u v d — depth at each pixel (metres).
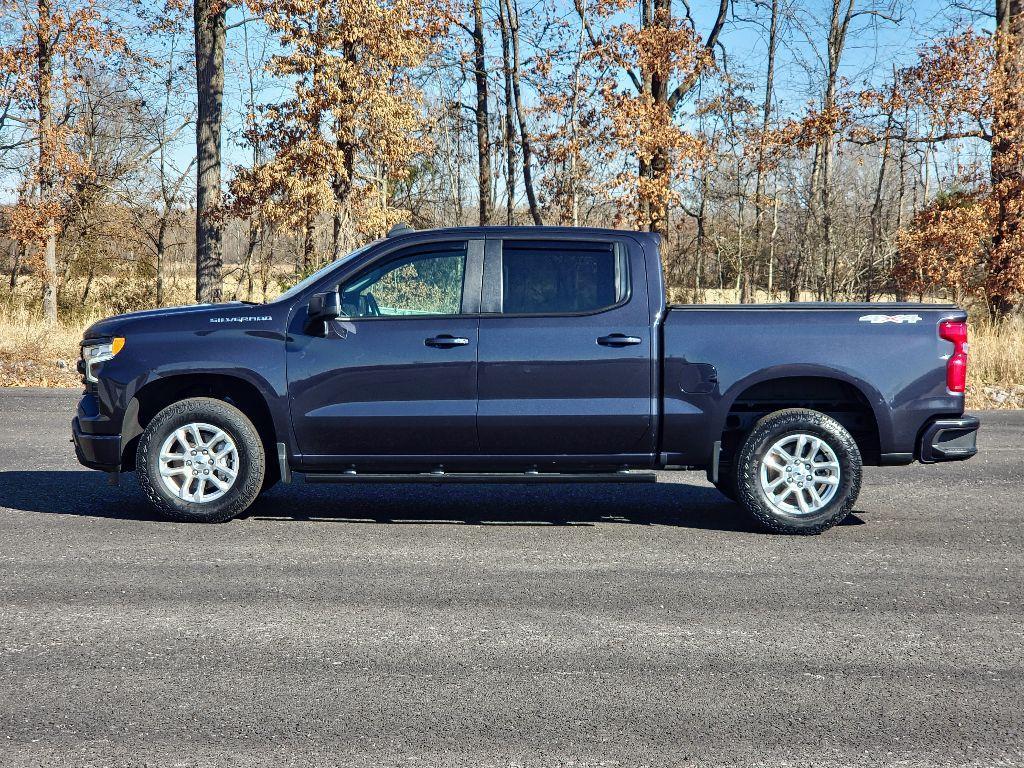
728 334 6.39
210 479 6.49
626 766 3.08
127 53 28.23
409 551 5.84
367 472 6.59
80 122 32.59
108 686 3.70
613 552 5.88
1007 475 8.80
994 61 22.89
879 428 6.42
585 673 3.88
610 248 6.49
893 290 37.72
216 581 5.13
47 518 6.59
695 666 3.97
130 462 6.80
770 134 28.72
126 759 3.10
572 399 6.38
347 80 20.66
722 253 40.00
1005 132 22.78
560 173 23.72
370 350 6.39
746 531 6.51
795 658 4.07
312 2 20.31
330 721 3.40
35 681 3.74
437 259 6.52
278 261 32.53
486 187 31.38
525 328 6.38
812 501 6.45
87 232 34.56
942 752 3.20
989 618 4.63
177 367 6.44
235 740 3.25
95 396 6.67
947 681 3.82
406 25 21.14
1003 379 15.74
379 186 24.31
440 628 4.41
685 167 23.17
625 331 6.39
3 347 17.55
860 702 3.61
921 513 7.13
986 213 23.44
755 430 6.38
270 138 21.09
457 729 3.35
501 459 6.48
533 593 4.98
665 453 6.46
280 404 6.42
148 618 4.51
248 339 6.47
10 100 27.91
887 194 43.66
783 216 43.41
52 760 3.09
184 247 37.19
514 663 3.98
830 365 6.36
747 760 3.13
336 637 4.28
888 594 5.02
